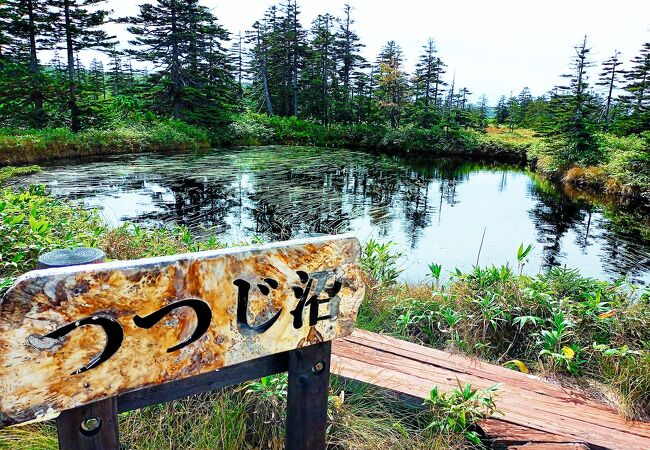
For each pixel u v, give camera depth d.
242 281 0.81
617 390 1.88
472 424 1.58
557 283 2.87
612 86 26.41
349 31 29.86
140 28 19.92
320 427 1.01
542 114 31.83
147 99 20.77
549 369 2.05
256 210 8.14
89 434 0.71
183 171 11.96
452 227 8.03
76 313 0.65
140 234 3.23
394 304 2.70
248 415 1.48
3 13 14.63
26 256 2.30
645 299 2.60
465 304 2.57
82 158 13.82
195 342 0.78
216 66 23.22
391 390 1.69
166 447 1.33
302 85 29.48
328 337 0.96
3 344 0.60
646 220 9.27
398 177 13.48
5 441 1.28
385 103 28.58
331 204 9.05
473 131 26.50
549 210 9.93
